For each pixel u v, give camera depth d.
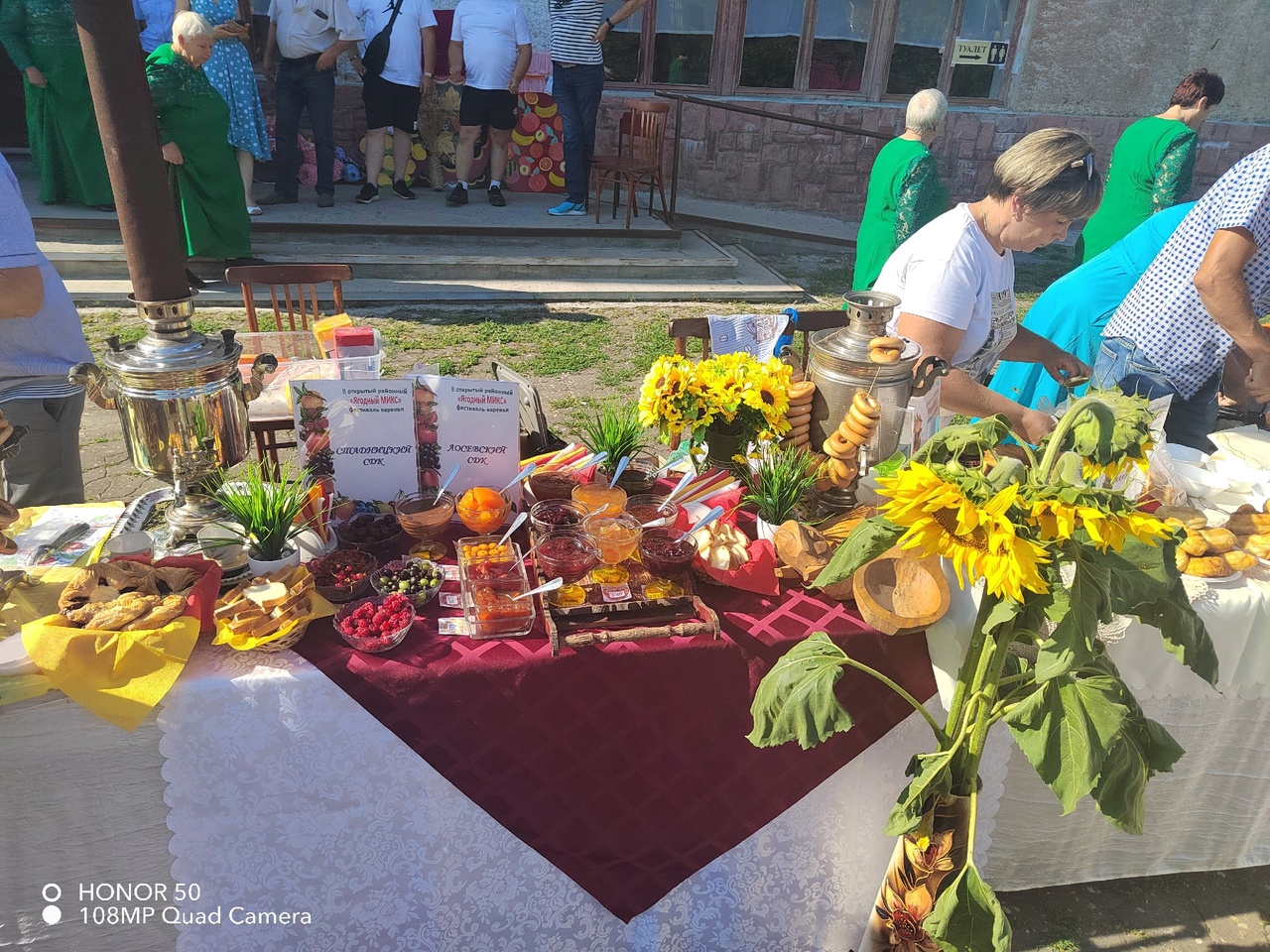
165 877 1.82
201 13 6.34
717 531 2.01
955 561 1.40
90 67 1.65
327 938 1.91
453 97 8.38
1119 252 3.53
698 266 7.56
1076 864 2.38
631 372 5.61
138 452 1.97
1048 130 2.40
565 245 7.63
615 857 1.95
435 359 5.60
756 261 8.23
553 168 8.82
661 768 1.90
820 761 1.97
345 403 2.11
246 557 1.92
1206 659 1.62
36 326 2.48
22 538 2.06
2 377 2.48
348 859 1.85
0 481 1.99
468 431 2.20
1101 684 1.57
